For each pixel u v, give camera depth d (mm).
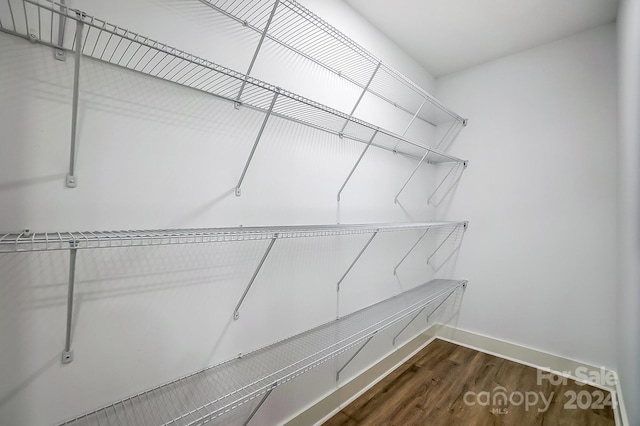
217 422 1208
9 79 775
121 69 959
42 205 822
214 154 1200
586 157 2096
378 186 2162
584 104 2107
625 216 1568
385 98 2201
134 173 990
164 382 1073
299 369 1178
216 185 1211
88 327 905
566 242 2170
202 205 1167
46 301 834
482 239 2596
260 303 1393
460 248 2727
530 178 2346
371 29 2053
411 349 2475
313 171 1646
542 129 2291
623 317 1641
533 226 2324
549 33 2156
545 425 1605
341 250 1851
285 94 1070
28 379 808
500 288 2484
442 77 2879
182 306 1119
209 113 1182
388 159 2264
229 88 1218
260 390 1031
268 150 1406
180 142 1100
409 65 2480
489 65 2584
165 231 1000
